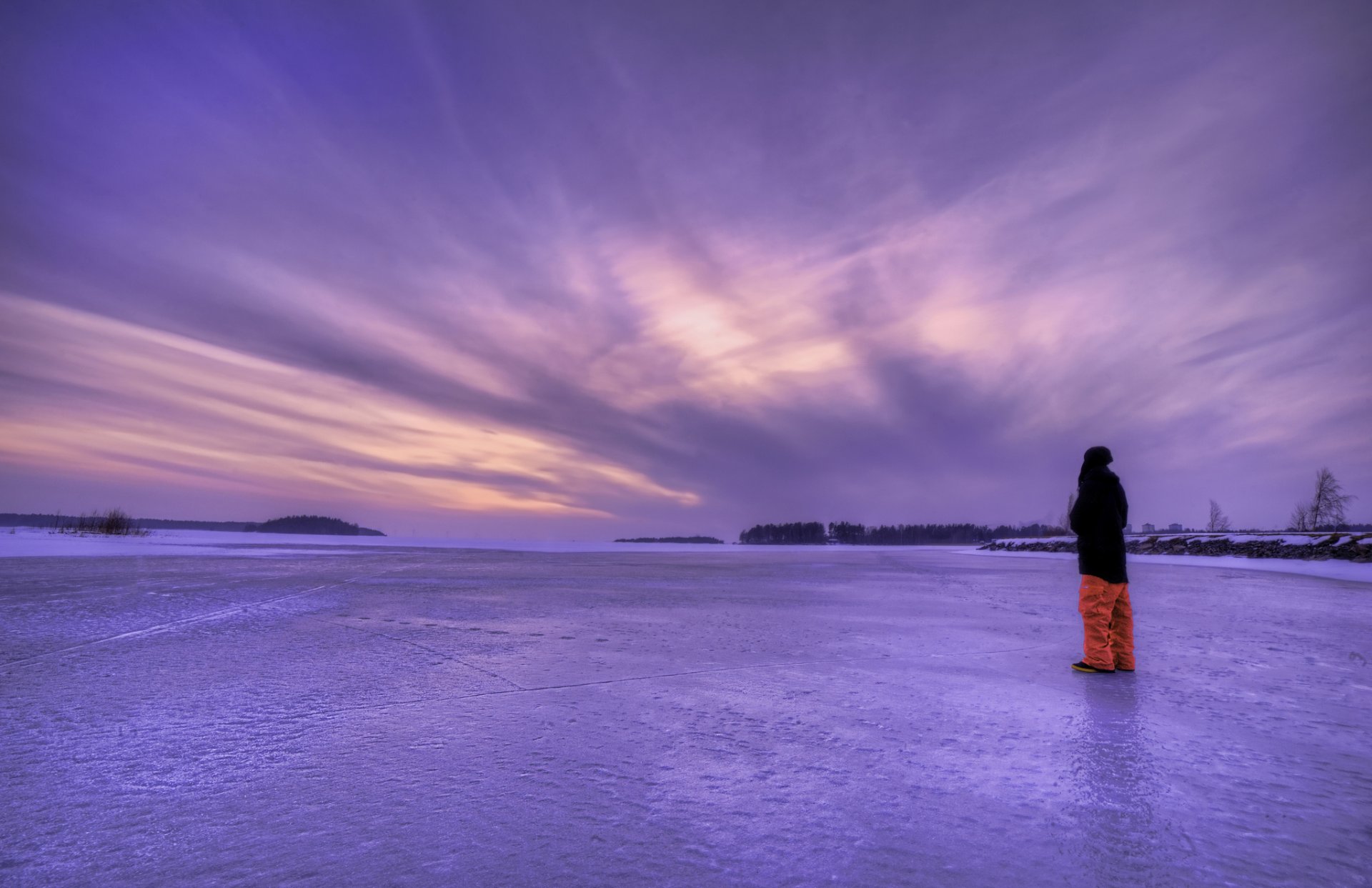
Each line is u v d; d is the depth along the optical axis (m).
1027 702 3.41
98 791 2.14
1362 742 2.79
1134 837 1.88
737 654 4.64
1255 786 2.28
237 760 2.45
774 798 2.15
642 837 1.86
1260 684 3.90
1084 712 3.24
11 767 2.35
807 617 6.74
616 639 5.27
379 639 5.12
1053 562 22.02
